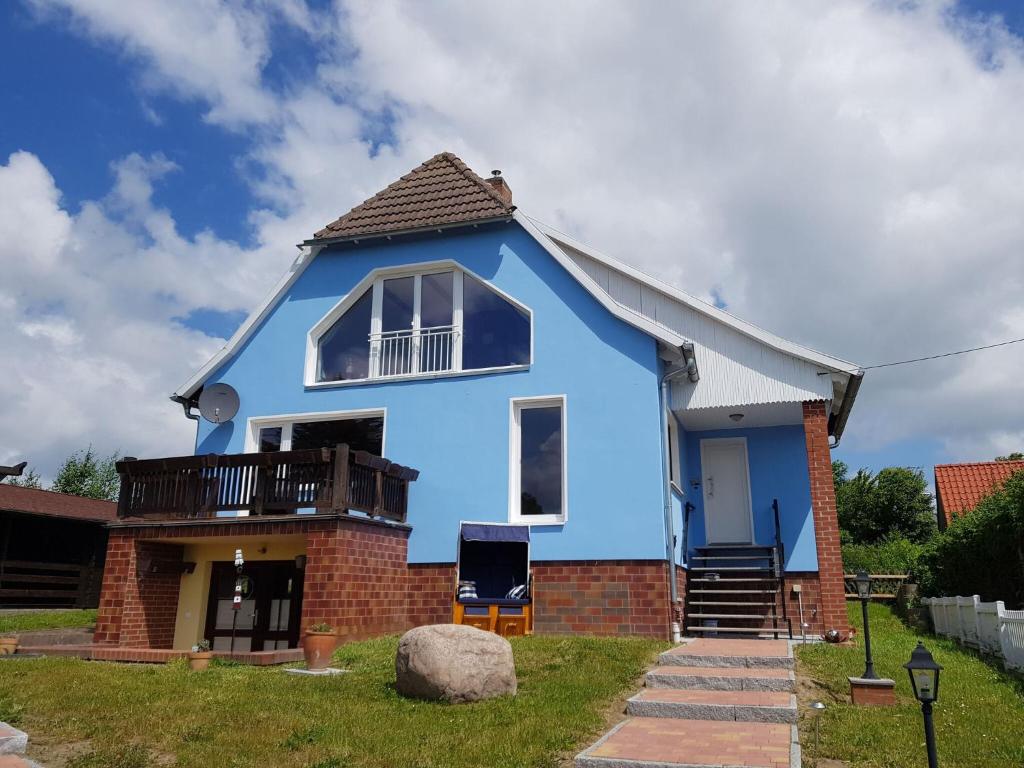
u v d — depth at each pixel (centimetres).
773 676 915
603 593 1284
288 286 1612
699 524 1614
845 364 1398
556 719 767
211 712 784
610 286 1622
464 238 1532
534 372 1421
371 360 1531
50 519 2342
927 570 1989
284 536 1266
